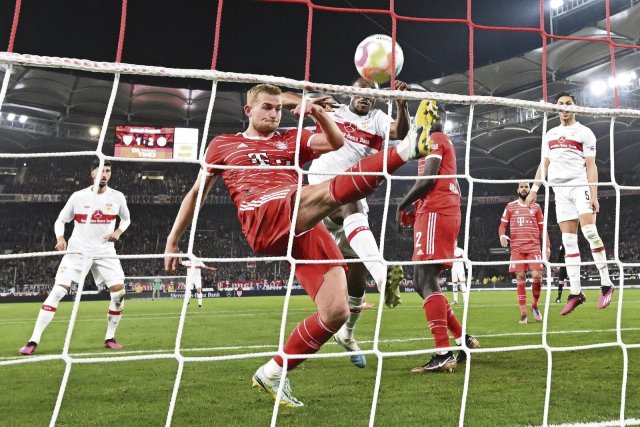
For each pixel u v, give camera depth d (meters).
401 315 8.74
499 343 4.95
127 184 34.97
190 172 36.56
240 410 2.70
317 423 2.43
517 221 7.38
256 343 5.43
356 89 2.22
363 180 2.18
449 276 27.80
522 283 7.19
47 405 2.86
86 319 9.16
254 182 2.72
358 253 4.02
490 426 2.34
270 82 2.15
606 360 3.86
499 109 28.02
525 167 32.84
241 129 33.50
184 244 33.53
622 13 19.59
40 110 28.97
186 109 30.95
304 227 2.42
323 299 2.57
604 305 5.42
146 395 3.06
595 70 23.73
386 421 2.44
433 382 3.23
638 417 2.45
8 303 20.66
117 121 31.38
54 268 30.19
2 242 31.47
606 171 31.44
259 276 31.72
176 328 7.22
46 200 31.56
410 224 4.00
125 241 32.88
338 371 3.67
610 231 30.48
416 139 2.09
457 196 3.82
